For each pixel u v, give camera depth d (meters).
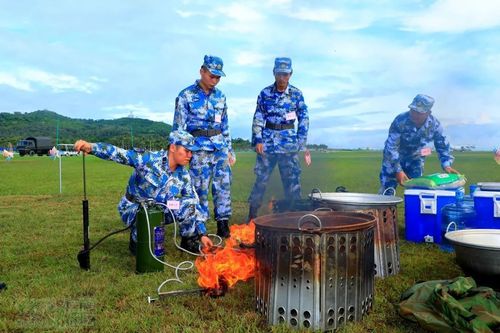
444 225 5.75
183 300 3.73
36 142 67.44
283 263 3.19
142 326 3.22
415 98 7.09
